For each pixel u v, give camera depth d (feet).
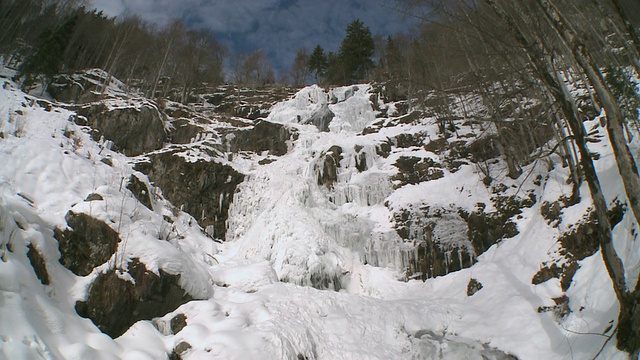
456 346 27.94
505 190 43.57
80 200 28.71
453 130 61.93
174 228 39.01
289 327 26.17
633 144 33.06
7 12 81.41
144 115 61.46
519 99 43.09
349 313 30.48
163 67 103.45
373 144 61.36
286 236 42.16
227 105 105.09
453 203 45.52
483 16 27.32
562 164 39.68
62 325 19.56
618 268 20.03
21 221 22.30
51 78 74.33
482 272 35.65
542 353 24.89
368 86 99.66
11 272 18.79
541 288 29.81
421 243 42.96
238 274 33.01
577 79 50.52
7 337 16.37
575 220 32.01
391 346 28.71
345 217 47.75
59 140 39.52
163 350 22.65
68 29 85.81
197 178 52.90
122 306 23.52
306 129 75.46
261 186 53.36
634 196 18.54
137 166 51.37
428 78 67.97
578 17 25.55
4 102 44.45
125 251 25.30
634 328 19.47
